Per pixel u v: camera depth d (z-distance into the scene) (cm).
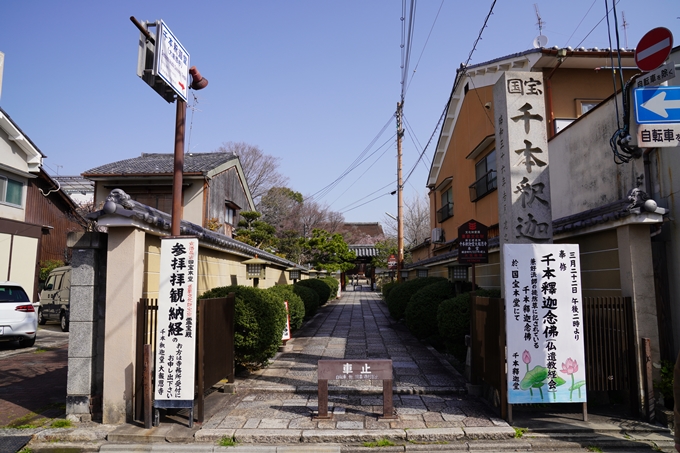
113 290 584
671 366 575
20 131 1569
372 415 596
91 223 1717
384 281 4044
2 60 1428
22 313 1147
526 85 682
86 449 517
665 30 558
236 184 2450
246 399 668
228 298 689
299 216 3784
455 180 1811
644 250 592
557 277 574
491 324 617
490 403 642
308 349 1059
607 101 762
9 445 516
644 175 653
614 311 598
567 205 924
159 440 527
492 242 971
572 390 564
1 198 1588
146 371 557
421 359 937
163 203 1964
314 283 1959
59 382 816
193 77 680
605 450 509
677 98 512
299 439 524
